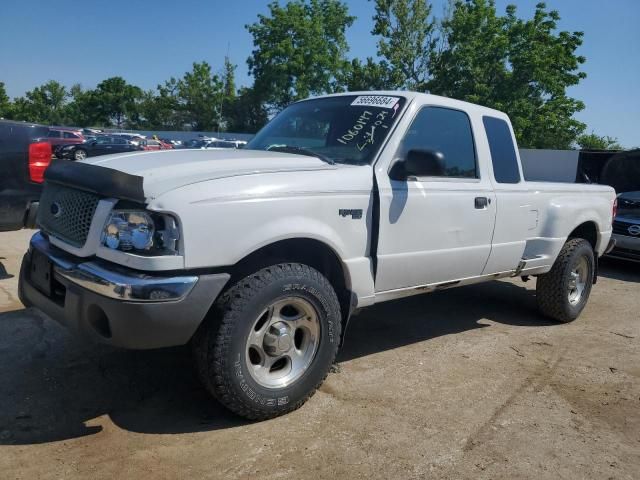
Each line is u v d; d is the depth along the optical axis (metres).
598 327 5.82
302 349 3.54
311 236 3.42
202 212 3.01
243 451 3.06
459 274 4.57
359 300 3.82
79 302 3.06
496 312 6.12
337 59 48.69
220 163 3.44
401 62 39.12
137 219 2.97
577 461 3.17
